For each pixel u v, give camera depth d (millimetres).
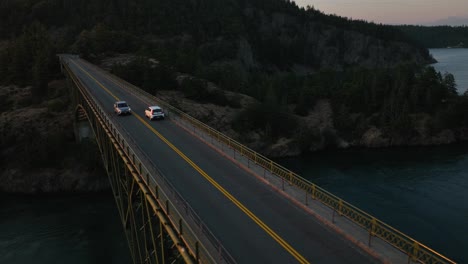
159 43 175750
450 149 83438
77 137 70688
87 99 51219
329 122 100188
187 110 88938
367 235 17672
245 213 20750
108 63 116312
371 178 63406
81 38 133750
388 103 97000
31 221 50156
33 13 184500
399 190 56062
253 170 27828
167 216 19141
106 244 43219
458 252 36969
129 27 186125
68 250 41875
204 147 34875
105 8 195375
